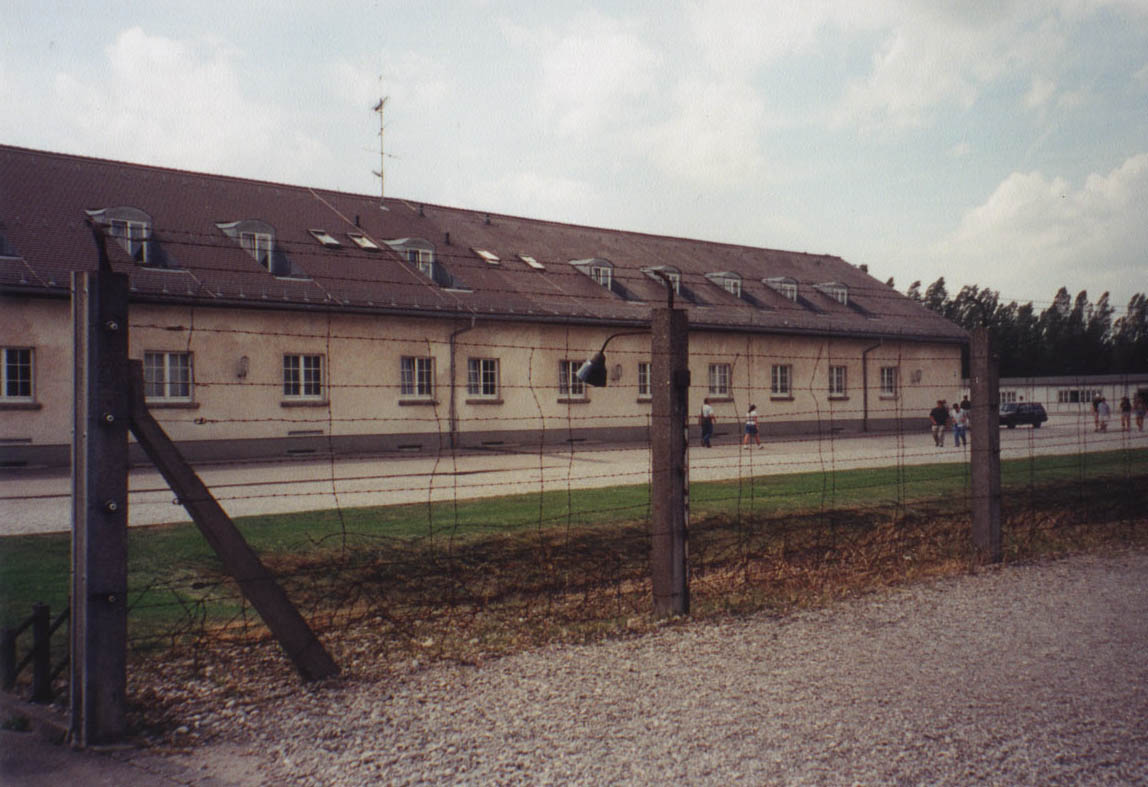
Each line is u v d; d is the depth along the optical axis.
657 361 6.31
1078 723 4.26
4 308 20.97
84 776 3.69
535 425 30.08
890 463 19.36
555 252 35.66
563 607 6.52
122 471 4.14
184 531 9.60
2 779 3.65
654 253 39.84
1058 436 30.84
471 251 32.56
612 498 12.69
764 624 6.09
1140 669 5.09
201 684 4.80
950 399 42.50
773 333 35.88
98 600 4.05
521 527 9.47
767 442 31.33
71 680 4.10
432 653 5.38
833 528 9.39
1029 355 41.31
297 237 28.22
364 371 26.47
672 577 6.27
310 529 9.56
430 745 3.98
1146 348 34.59
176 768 3.76
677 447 6.29
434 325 27.86
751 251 45.66
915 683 4.84
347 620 6.02
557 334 30.58
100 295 4.10
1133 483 13.85
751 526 9.66
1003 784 3.61
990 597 6.90
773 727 4.19
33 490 16.08
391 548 8.27
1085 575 7.75
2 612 6.20
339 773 3.70
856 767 3.75
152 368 22.77
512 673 5.00
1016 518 10.57
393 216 33.06
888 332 39.91
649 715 4.34
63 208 24.23
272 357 24.61
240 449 24.00
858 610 6.48
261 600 4.79
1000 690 4.73
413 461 23.12
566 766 3.75
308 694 4.65
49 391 21.48
